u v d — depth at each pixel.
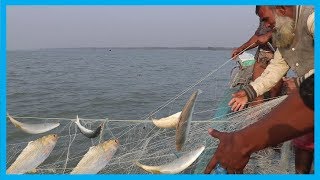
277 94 3.84
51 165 4.04
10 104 11.56
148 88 14.97
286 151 3.15
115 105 11.19
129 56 57.56
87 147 4.51
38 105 11.43
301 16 2.41
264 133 1.14
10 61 42.75
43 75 22.92
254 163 3.21
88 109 10.75
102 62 39.50
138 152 3.51
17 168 2.36
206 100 7.12
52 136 2.46
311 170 2.47
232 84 5.47
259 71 4.52
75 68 29.64
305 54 2.48
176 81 16.22
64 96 13.40
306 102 1.06
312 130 1.08
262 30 4.43
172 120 2.75
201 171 2.94
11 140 5.35
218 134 1.25
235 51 4.86
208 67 19.41
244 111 3.51
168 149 3.37
